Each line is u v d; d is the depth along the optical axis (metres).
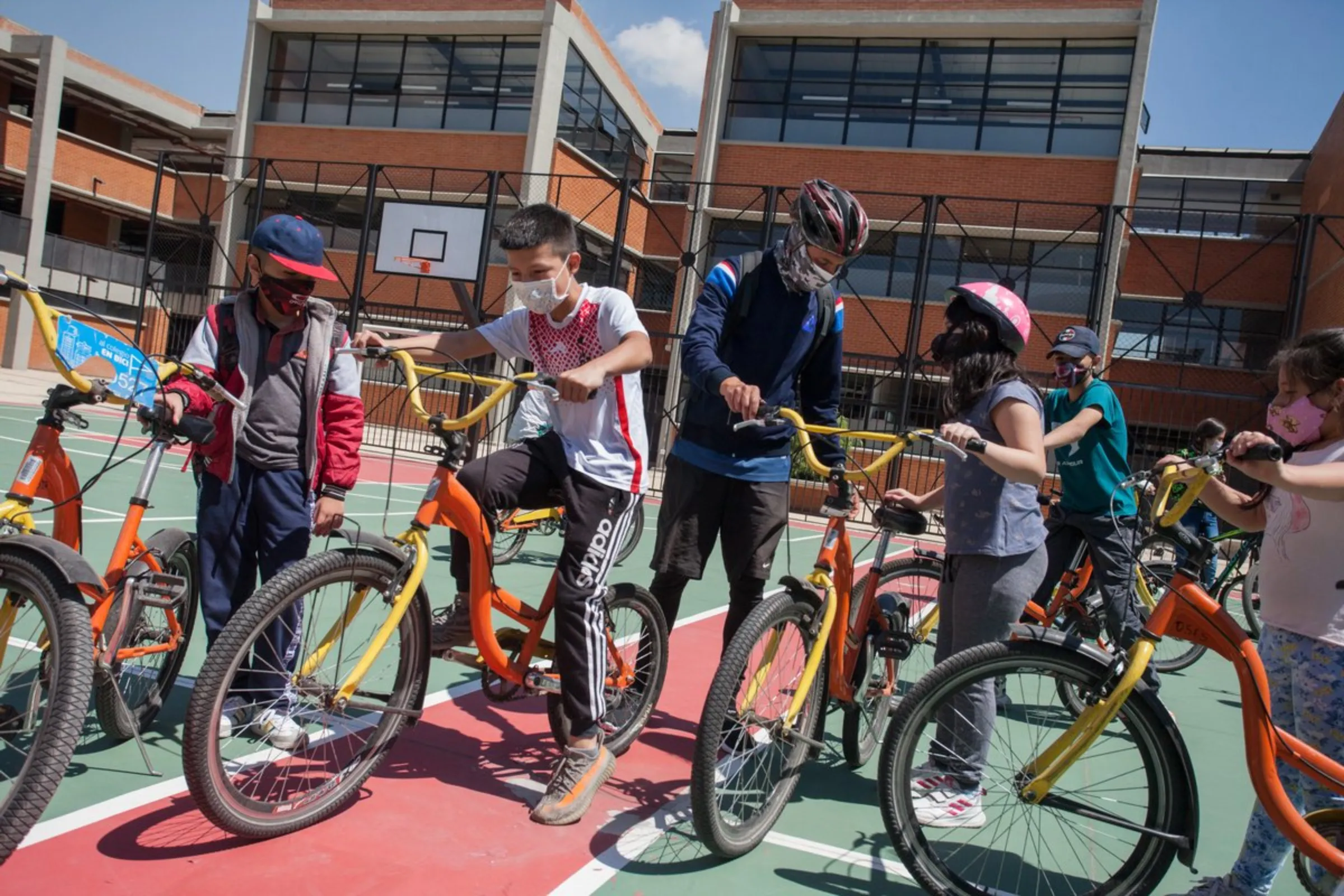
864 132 20.34
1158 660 5.95
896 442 2.76
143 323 24.75
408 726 3.01
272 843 2.54
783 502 3.49
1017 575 3.06
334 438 3.17
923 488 15.93
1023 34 19.31
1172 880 2.95
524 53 22.36
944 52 19.98
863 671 3.46
